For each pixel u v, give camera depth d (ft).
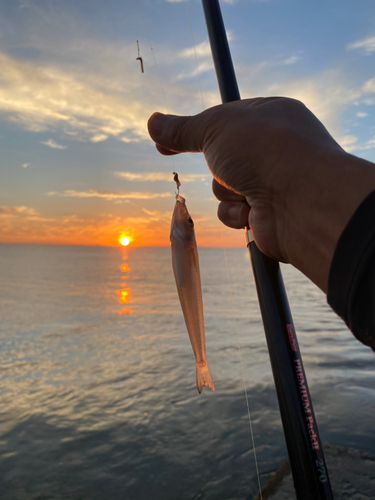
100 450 14.70
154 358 27.37
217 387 20.79
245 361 25.63
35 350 30.09
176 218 3.80
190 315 3.64
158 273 161.79
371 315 1.65
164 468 13.37
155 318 46.73
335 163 2.14
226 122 2.76
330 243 2.04
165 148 3.50
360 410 16.65
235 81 4.75
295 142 2.42
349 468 9.87
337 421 15.65
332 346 29.40
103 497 11.89
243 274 143.43
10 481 12.79
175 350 29.66
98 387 21.52
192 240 3.77
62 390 21.15
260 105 2.83
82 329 39.04
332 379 20.90
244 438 15.14
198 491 12.04
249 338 33.30
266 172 2.50
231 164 2.68
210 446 14.70
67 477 13.01
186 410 18.03
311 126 2.55
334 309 1.77
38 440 15.60
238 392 19.90
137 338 34.45
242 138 2.63
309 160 2.27
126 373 23.95
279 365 3.32
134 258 348.18
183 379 22.53
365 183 1.93
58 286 95.25
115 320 45.09
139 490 12.21
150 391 20.68
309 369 22.94
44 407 18.85
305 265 2.30
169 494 11.97
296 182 2.29
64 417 17.67
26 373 24.18
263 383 21.07
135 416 17.60
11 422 17.22
